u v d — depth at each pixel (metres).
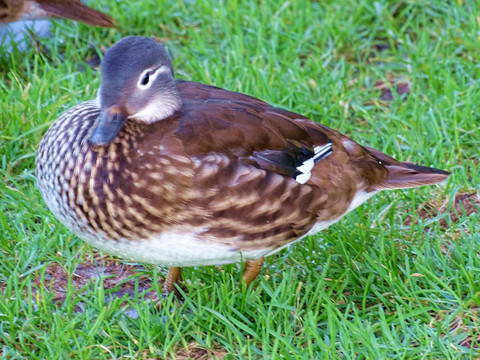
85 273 8.46
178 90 7.91
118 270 8.54
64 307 7.72
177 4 12.70
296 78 11.23
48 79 10.68
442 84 11.21
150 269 8.53
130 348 7.15
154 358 7.26
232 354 7.15
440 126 10.48
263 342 7.10
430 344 7.19
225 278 7.98
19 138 9.76
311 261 8.33
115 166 7.03
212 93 7.98
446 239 8.73
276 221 7.39
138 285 8.37
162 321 7.57
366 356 7.02
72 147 7.13
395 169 8.27
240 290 7.84
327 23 12.21
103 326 7.46
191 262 7.46
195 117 7.33
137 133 7.13
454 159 9.94
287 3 12.51
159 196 7.00
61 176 7.15
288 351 7.17
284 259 8.41
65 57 11.85
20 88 10.52
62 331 7.23
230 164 7.14
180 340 7.41
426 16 12.82
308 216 7.58
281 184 7.31
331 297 8.02
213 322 7.51
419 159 9.95
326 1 12.80
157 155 7.03
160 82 7.21
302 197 7.46
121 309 7.72
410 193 9.15
